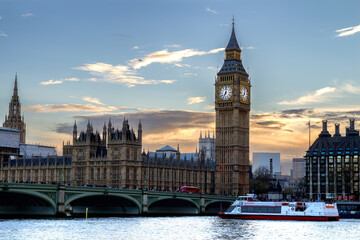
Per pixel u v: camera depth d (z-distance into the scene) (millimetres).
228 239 164625
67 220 198500
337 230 191500
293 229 193250
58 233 164125
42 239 152625
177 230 183250
